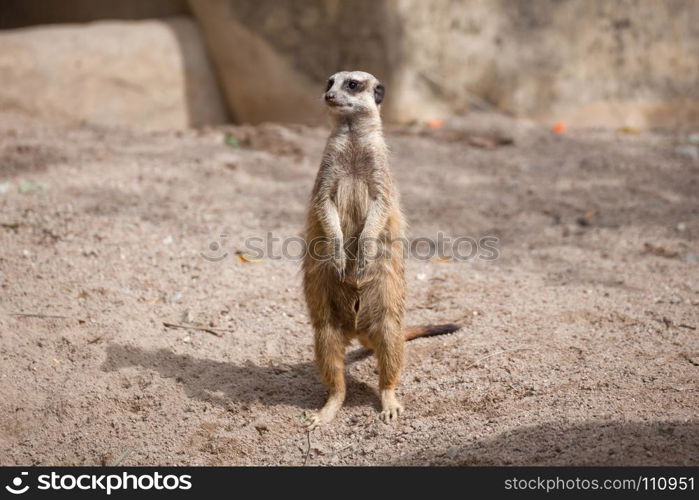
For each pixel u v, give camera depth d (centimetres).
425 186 1380
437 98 1759
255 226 1180
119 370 862
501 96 1819
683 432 682
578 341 871
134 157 1380
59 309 945
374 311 790
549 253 1130
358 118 808
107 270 1026
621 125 1830
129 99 1689
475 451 706
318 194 807
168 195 1244
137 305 966
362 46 1678
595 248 1141
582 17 1820
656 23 1848
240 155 1445
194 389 841
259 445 774
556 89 1828
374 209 795
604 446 677
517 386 798
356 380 871
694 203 1310
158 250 1079
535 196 1352
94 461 762
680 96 1859
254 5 1714
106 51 1673
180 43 1770
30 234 1088
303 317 966
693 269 1050
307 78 1730
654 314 919
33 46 1625
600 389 772
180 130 1590
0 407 810
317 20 1692
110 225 1123
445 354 873
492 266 1092
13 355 871
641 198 1340
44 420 805
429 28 1720
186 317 952
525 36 1809
